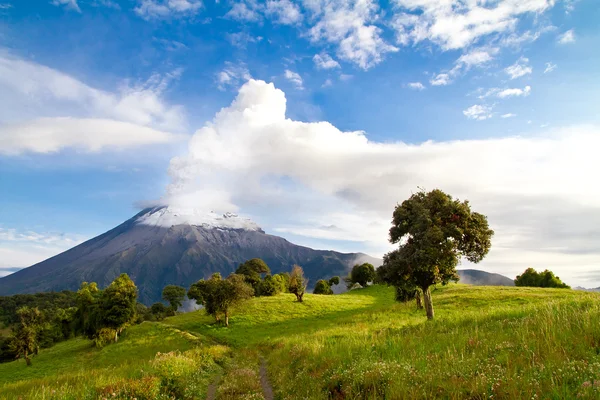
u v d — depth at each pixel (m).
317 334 31.72
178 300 136.50
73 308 90.06
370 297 95.44
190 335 56.78
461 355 9.58
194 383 15.85
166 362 18.27
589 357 7.28
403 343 14.08
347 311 70.69
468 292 58.31
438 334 15.36
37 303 163.62
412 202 32.56
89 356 55.22
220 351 31.70
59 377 20.47
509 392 6.07
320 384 10.87
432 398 6.82
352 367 10.59
